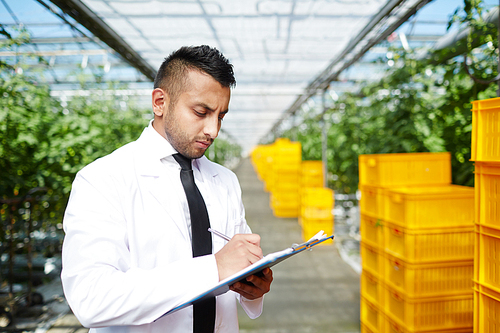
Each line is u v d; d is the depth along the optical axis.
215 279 0.92
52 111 4.22
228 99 1.14
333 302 4.37
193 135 1.11
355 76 7.10
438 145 3.68
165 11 3.96
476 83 3.12
